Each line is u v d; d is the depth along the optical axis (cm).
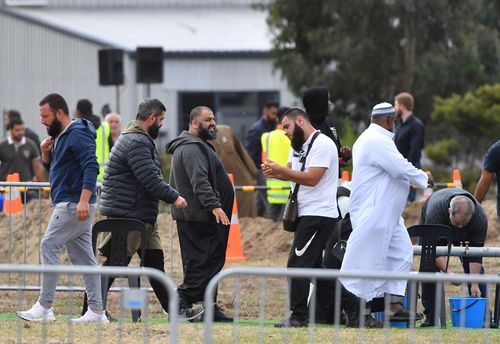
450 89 12044
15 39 13700
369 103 12275
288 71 12406
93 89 13400
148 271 2203
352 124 11981
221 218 3262
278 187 5125
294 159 3166
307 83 12238
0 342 2747
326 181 3141
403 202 3136
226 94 13638
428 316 3244
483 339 2911
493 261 4744
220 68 13600
